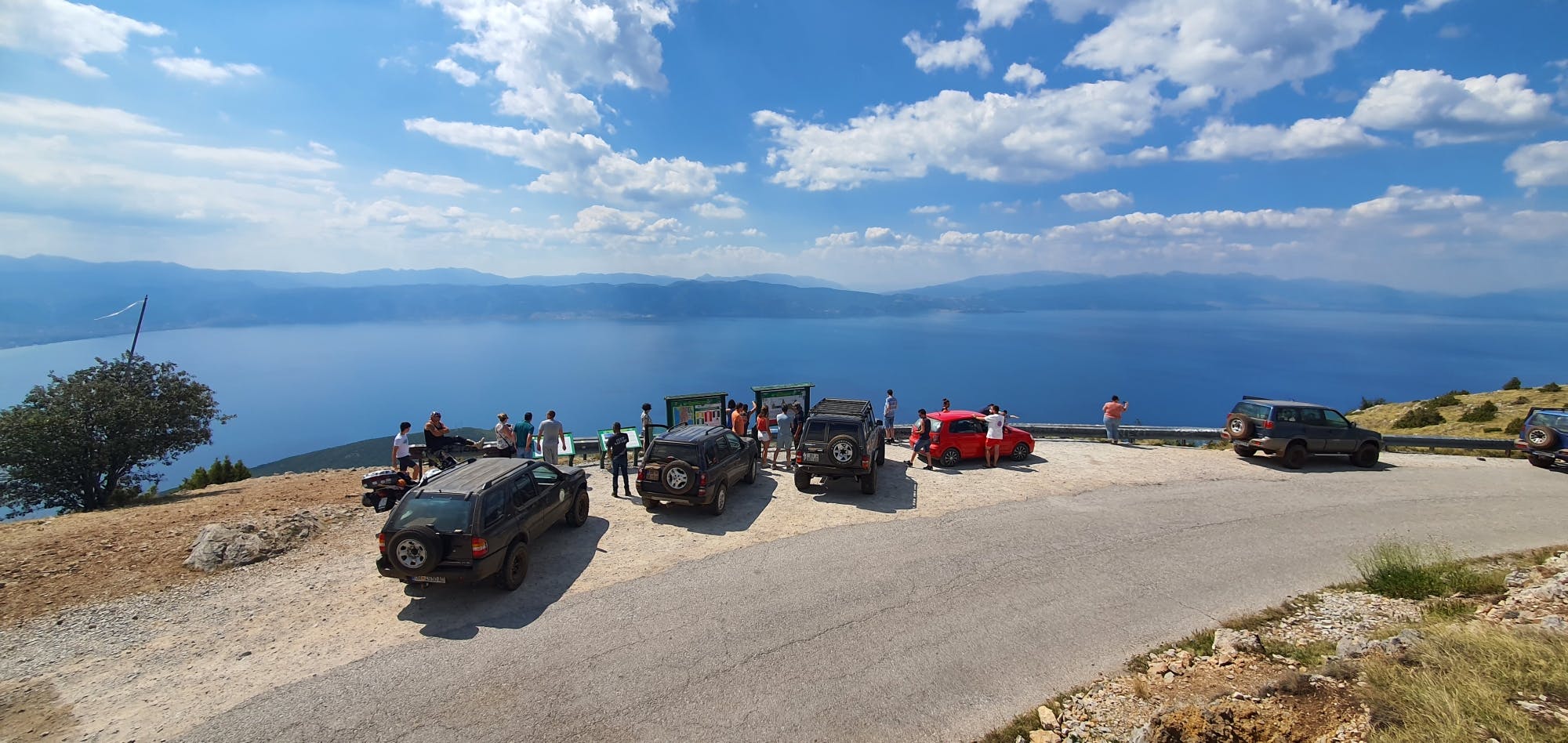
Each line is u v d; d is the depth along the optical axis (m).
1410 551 10.92
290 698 7.41
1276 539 12.52
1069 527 13.12
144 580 10.23
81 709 7.16
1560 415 17.95
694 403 18.66
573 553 11.77
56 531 11.89
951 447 18.20
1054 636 8.88
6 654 8.16
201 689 7.56
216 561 10.80
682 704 7.37
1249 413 18.98
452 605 9.70
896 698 7.51
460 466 11.22
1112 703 7.24
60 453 17.09
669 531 12.89
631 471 17.55
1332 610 9.45
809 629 9.04
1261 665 7.75
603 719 7.09
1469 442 20.47
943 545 12.17
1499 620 7.89
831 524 13.30
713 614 9.44
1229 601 9.90
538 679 7.84
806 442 15.24
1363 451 18.56
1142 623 9.23
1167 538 12.55
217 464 20.92
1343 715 5.86
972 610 9.60
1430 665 6.39
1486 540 12.40
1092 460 19.16
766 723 7.05
